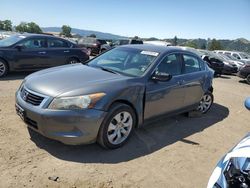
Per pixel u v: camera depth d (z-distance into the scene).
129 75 4.85
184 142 5.09
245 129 6.29
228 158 2.74
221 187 2.48
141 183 3.67
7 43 9.46
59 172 3.68
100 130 4.13
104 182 3.57
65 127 3.88
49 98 3.93
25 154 4.02
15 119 5.22
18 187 3.31
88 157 4.12
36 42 9.84
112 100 4.16
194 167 4.26
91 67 5.21
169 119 6.23
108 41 27.17
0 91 7.21
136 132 5.24
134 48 5.66
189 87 5.82
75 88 4.04
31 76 4.70
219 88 11.52
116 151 4.39
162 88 5.06
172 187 3.69
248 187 2.26
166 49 5.55
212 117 6.85
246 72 14.62
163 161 4.30
